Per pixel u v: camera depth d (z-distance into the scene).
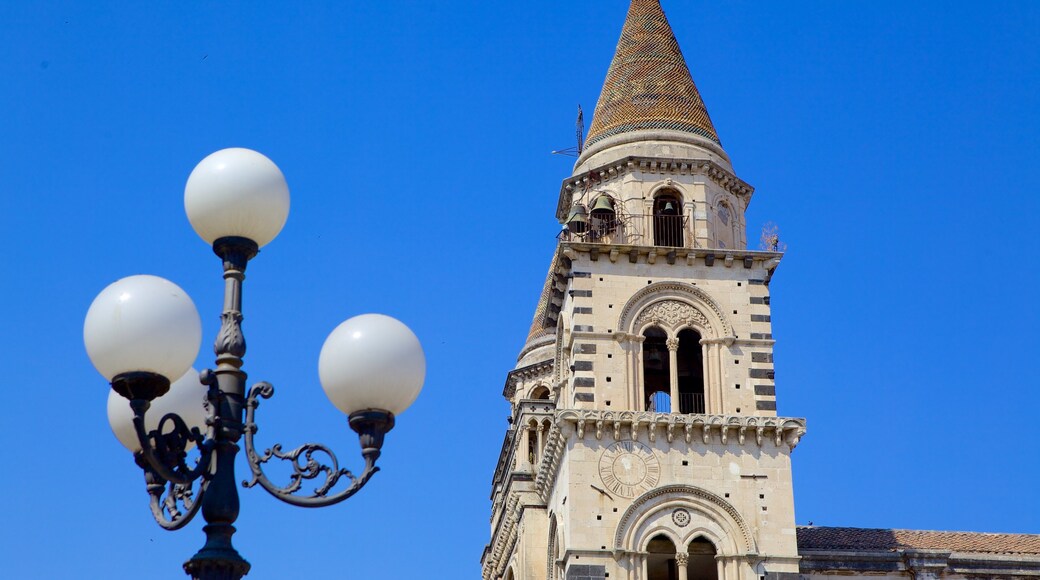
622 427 70.81
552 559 75.62
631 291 74.12
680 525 69.62
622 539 68.81
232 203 25.92
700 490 70.06
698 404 75.81
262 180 26.22
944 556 74.81
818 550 74.12
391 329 26.05
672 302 74.44
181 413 27.73
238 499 24.95
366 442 25.64
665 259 74.88
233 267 26.23
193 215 26.16
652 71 81.56
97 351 24.31
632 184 77.00
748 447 71.38
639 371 72.69
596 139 80.31
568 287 76.25
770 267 75.56
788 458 71.38
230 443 25.12
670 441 71.00
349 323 26.22
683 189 77.25
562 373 77.19
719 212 77.75
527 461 83.25
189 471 24.45
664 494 69.94
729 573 69.00
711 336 74.00
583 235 76.06
